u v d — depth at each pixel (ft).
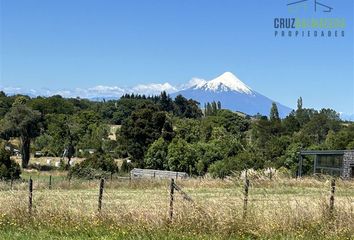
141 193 94.02
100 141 346.95
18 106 328.90
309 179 108.27
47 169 291.79
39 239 41.06
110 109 569.64
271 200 51.85
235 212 42.39
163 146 252.01
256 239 39.88
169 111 609.83
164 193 90.94
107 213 44.73
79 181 116.26
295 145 226.38
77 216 45.62
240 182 97.71
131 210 44.93
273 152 251.19
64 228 43.88
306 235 39.55
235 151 237.45
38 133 329.11
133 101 580.30
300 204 43.55
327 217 41.50
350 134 277.03
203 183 107.04
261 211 43.11
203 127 319.68
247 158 201.05
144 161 254.68
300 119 493.36
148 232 41.19
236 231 40.78
